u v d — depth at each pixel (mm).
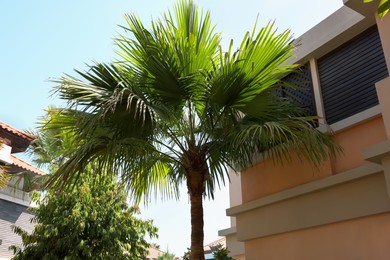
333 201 5484
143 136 5484
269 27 5047
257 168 7172
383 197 4848
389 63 5004
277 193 6355
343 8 6281
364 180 5145
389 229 4766
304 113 6520
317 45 6539
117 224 9453
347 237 5246
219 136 5770
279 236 6336
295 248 5980
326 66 6562
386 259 4719
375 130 5383
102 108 4828
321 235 5617
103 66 5250
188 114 5840
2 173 9156
